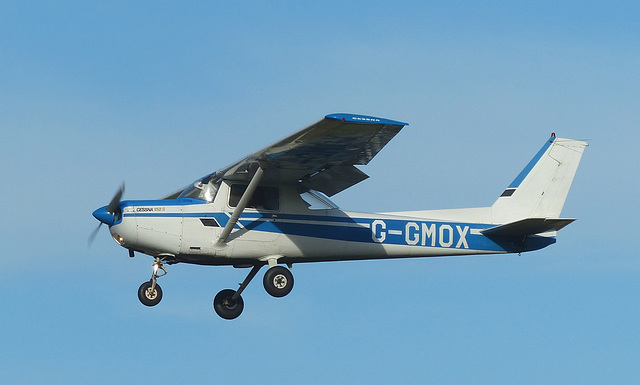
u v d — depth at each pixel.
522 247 59.97
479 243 59.28
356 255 56.44
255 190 54.56
